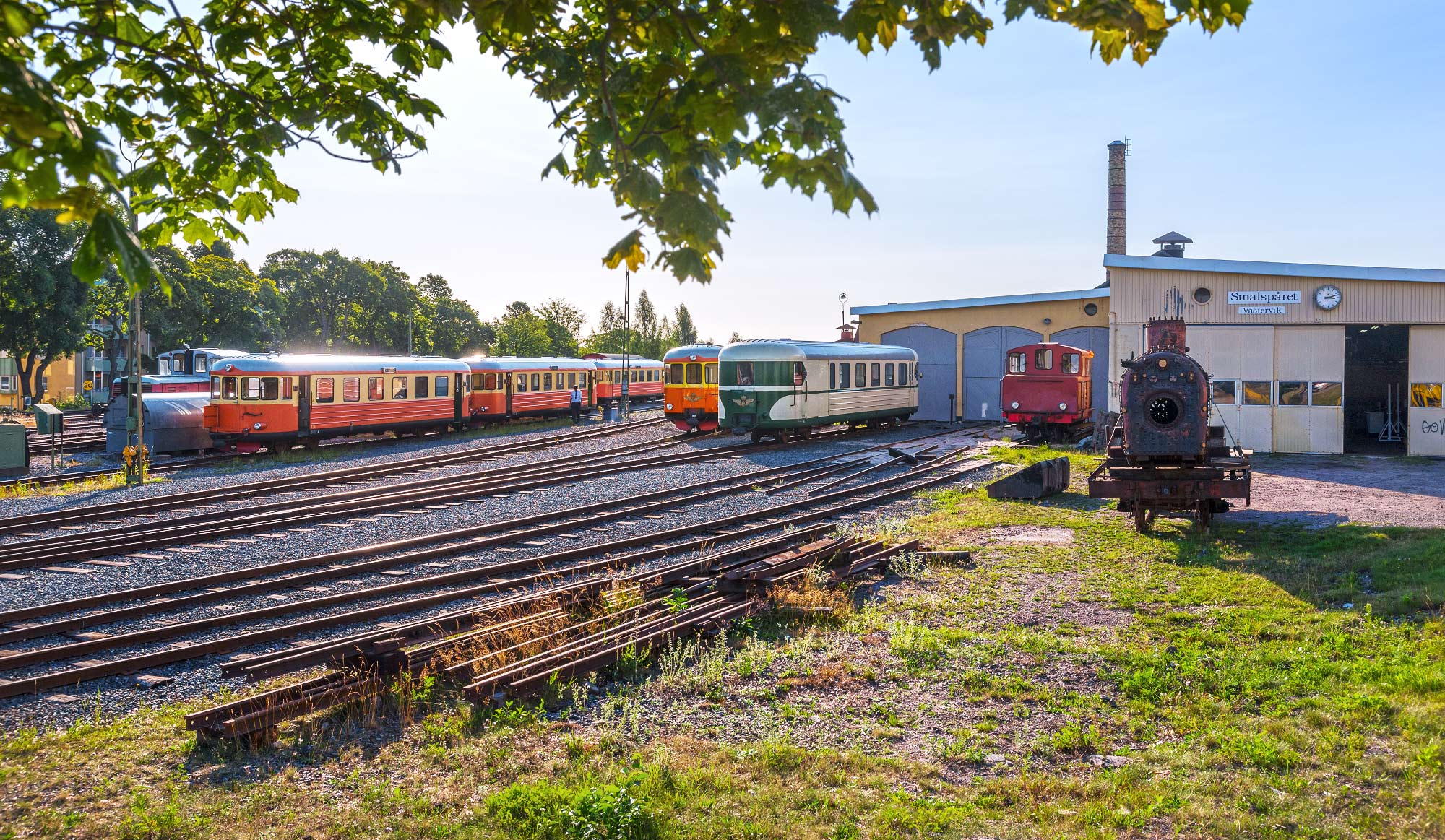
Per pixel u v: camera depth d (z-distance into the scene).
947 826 5.20
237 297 63.69
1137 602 10.02
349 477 22.00
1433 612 8.87
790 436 32.28
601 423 40.72
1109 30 3.96
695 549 13.81
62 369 67.88
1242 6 3.66
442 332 93.12
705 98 3.44
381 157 4.67
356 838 5.23
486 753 6.38
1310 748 6.08
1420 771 5.61
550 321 101.06
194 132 3.92
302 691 7.05
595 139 4.03
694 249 3.41
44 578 11.94
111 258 2.69
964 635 8.93
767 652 8.52
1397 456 26.11
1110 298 27.77
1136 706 7.09
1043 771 6.06
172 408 27.75
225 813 5.58
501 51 4.23
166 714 7.38
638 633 8.62
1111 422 25.59
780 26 3.59
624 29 3.68
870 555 12.02
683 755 6.32
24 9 2.84
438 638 8.75
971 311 38.84
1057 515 15.95
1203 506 14.12
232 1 4.36
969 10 3.81
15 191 2.62
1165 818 5.27
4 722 7.29
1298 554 12.32
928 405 39.88
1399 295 25.66
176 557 13.20
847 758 6.22
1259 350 26.75
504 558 13.04
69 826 5.42
